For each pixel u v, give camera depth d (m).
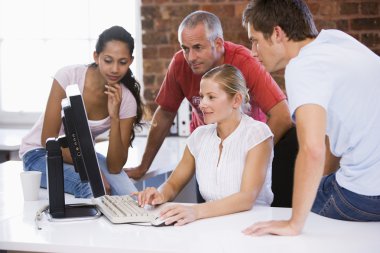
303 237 1.88
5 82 5.11
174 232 1.95
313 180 1.82
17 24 5.05
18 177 2.90
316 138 1.79
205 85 2.30
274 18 1.92
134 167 3.21
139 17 4.84
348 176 2.00
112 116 2.73
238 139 2.33
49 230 1.99
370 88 1.89
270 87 2.99
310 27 1.95
